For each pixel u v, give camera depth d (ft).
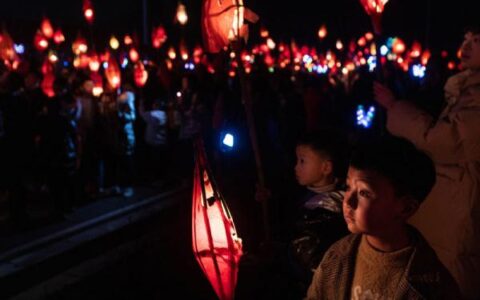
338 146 8.57
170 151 32.32
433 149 9.02
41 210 26.21
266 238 9.00
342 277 5.46
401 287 4.94
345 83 55.67
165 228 23.68
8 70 24.32
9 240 21.30
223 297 6.56
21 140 22.58
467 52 9.15
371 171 4.93
